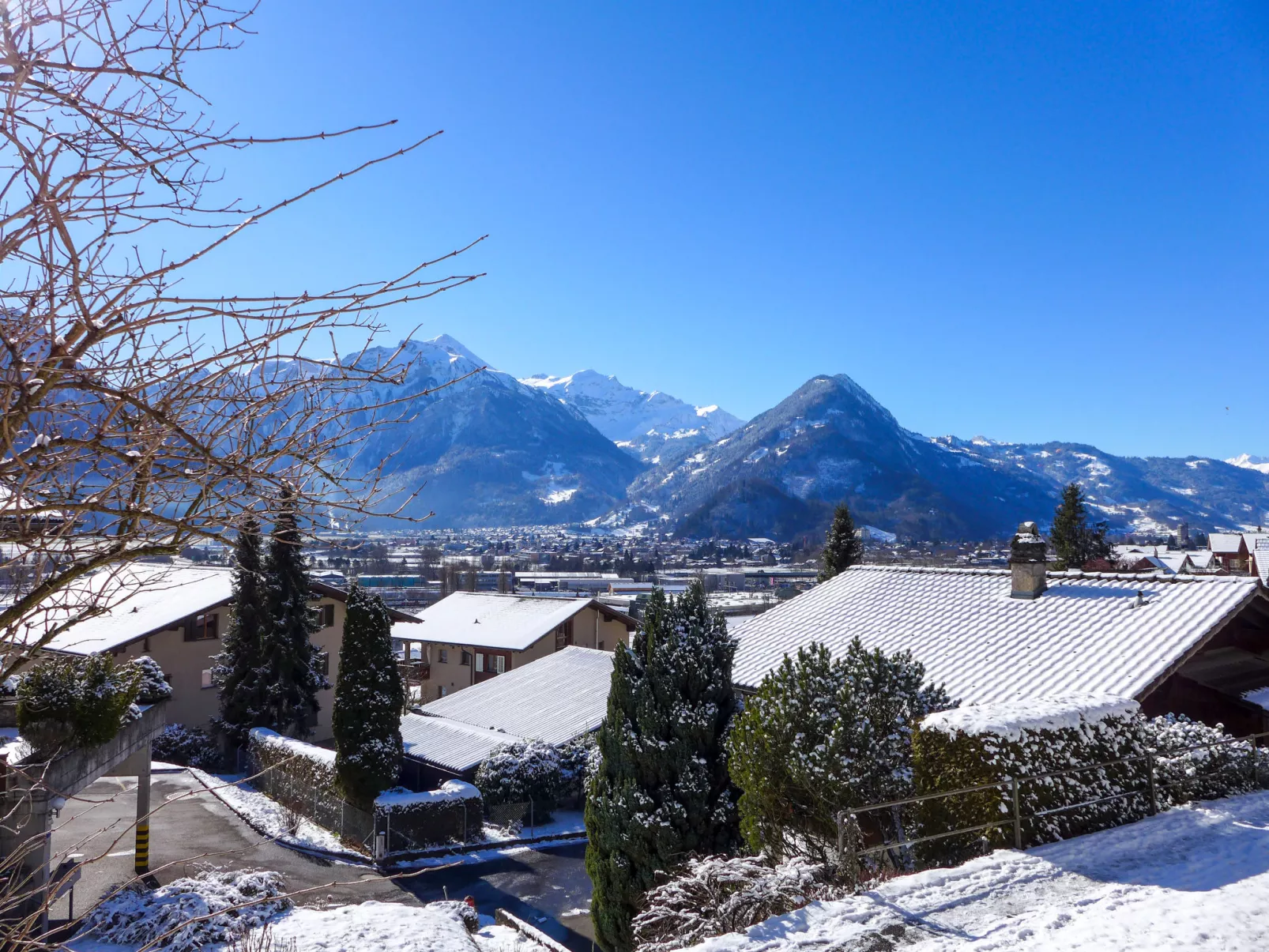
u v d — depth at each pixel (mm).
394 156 3072
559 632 45719
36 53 2686
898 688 12047
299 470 3146
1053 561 58500
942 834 9258
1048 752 10250
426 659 49875
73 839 21594
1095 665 15609
